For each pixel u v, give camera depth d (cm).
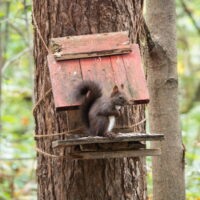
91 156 910
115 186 1002
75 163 998
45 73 1033
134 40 1068
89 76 963
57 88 941
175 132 1194
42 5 1044
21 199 1770
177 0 2720
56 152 1014
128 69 975
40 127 1045
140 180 1037
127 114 1003
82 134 975
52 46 999
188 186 1497
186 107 2714
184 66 2831
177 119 1197
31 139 2075
